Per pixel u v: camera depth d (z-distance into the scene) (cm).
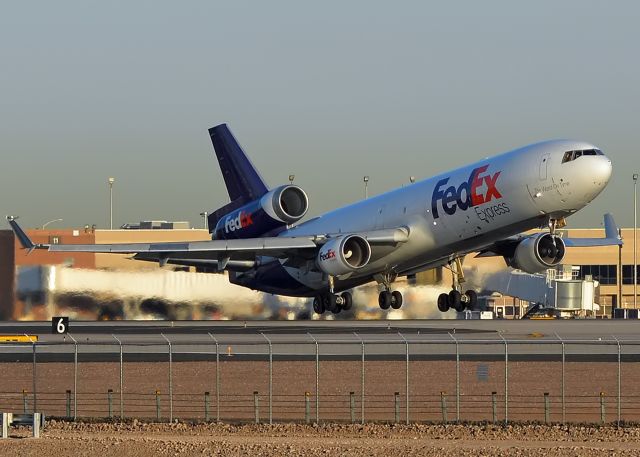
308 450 16750
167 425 18938
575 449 16575
